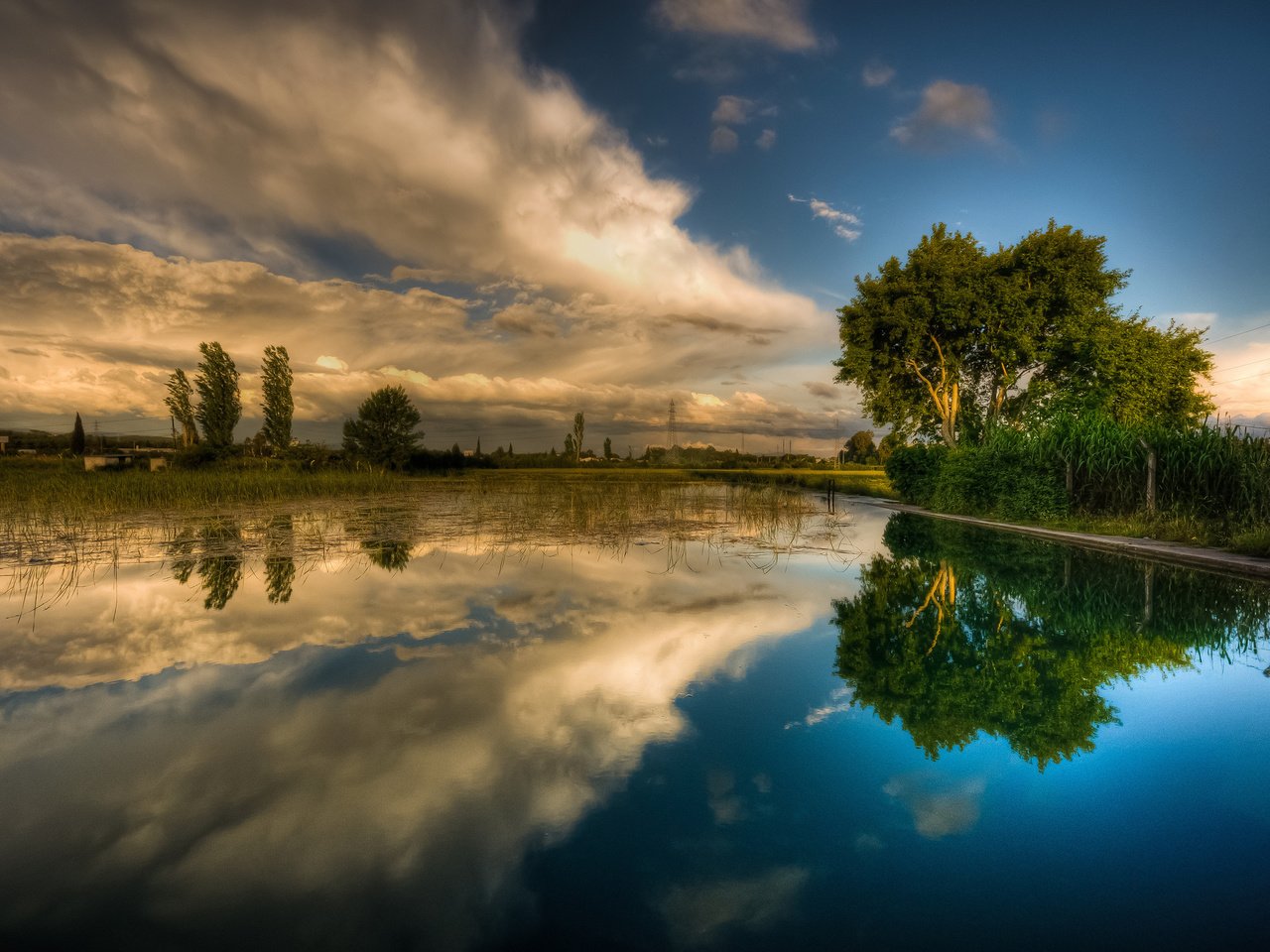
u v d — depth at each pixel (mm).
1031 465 14617
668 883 2070
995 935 1836
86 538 10789
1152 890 2064
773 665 4383
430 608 5957
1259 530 9422
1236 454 11211
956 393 24281
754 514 15781
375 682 3961
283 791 2656
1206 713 3615
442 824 2420
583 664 4340
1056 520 13672
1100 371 22047
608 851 2254
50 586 6898
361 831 2369
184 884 2066
